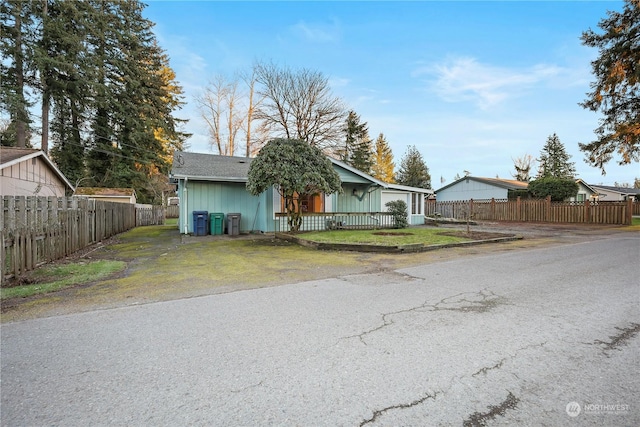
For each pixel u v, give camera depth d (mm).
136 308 3969
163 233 15086
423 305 3994
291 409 1984
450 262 6953
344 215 15008
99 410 1973
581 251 8469
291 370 2445
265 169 10375
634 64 16766
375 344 2887
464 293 4527
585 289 4711
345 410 1975
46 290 4867
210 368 2482
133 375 2385
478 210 25531
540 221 22078
